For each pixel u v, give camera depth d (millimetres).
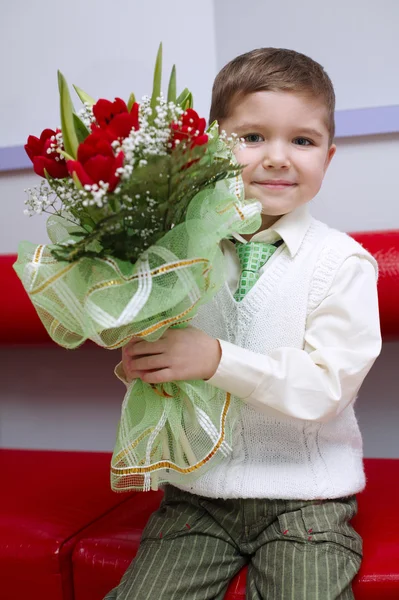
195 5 1419
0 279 1404
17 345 1454
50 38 1491
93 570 980
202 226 825
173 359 872
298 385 900
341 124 1359
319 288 978
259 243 1043
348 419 1020
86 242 774
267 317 987
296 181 1014
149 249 809
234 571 929
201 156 779
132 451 886
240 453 985
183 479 928
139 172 747
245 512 954
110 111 815
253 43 1445
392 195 1386
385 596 863
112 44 1463
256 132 1006
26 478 1272
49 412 1599
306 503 937
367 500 1080
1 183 1537
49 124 1507
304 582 841
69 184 812
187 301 830
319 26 1422
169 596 867
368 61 1408
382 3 1397
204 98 1428
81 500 1160
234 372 889
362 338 935
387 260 1241
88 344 1544
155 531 967
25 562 998
